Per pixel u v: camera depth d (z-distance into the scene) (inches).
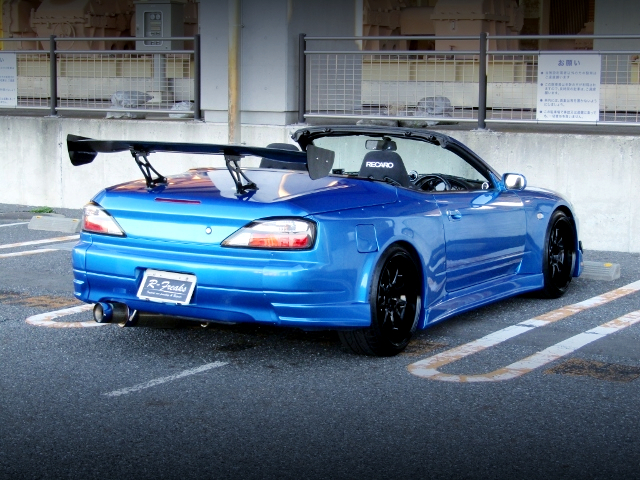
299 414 175.5
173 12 529.7
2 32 610.5
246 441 161.6
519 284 263.6
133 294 204.8
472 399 184.7
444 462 152.9
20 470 148.1
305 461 153.0
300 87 426.9
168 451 156.9
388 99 419.2
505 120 383.6
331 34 461.7
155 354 215.2
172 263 199.6
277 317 194.9
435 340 230.8
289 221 193.8
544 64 373.1
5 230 399.9
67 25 555.2
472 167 255.0
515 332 239.6
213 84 438.9
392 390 190.1
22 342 224.2
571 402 183.0
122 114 474.0
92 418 172.2
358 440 162.6
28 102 489.7
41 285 290.7
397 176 228.4
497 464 152.2
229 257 196.9
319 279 194.1
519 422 171.8
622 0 468.8
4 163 480.1
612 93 389.4
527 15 602.5
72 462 151.6
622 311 265.1
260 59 429.4
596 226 366.9
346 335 209.0
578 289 297.3
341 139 251.8
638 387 193.0
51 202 472.1
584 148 365.1
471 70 403.5
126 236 207.8
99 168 458.9
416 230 217.9
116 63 473.4
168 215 203.5
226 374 200.2
